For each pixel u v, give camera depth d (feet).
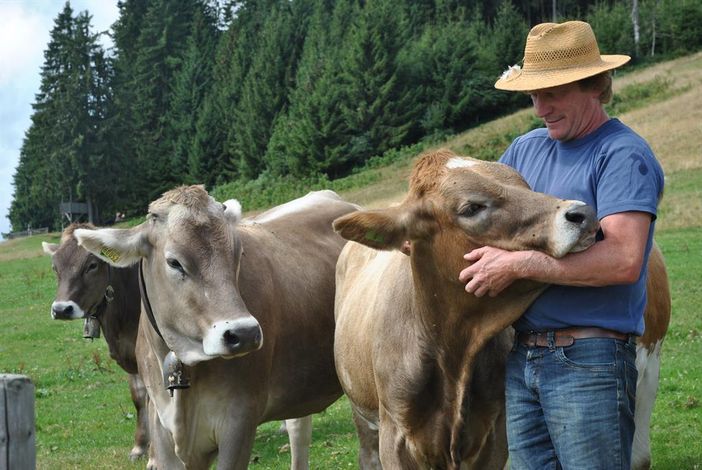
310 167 217.77
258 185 227.20
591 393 13.14
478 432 15.58
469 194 13.46
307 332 22.31
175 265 18.04
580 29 13.93
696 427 28.48
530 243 12.95
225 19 349.82
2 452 10.82
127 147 252.01
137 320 29.60
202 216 18.31
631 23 239.71
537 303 13.67
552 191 14.12
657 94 167.63
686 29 225.56
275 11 299.38
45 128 249.55
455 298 14.29
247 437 20.03
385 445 16.34
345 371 19.08
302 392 22.48
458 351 14.71
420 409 15.51
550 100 14.02
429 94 222.48
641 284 13.58
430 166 14.30
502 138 180.04
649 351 19.63
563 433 13.38
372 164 207.21
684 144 113.80
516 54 225.35
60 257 29.68
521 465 14.10
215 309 17.66
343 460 29.50
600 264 12.64
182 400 19.43
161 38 311.88
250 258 21.16
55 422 39.65
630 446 13.42
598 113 14.05
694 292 50.06
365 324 17.40
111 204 254.06
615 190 13.05
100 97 247.09
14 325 70.18
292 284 22.35
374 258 20.10
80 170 242.58
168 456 20.83
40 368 52.65
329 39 262.67
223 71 285.64
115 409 41.50
